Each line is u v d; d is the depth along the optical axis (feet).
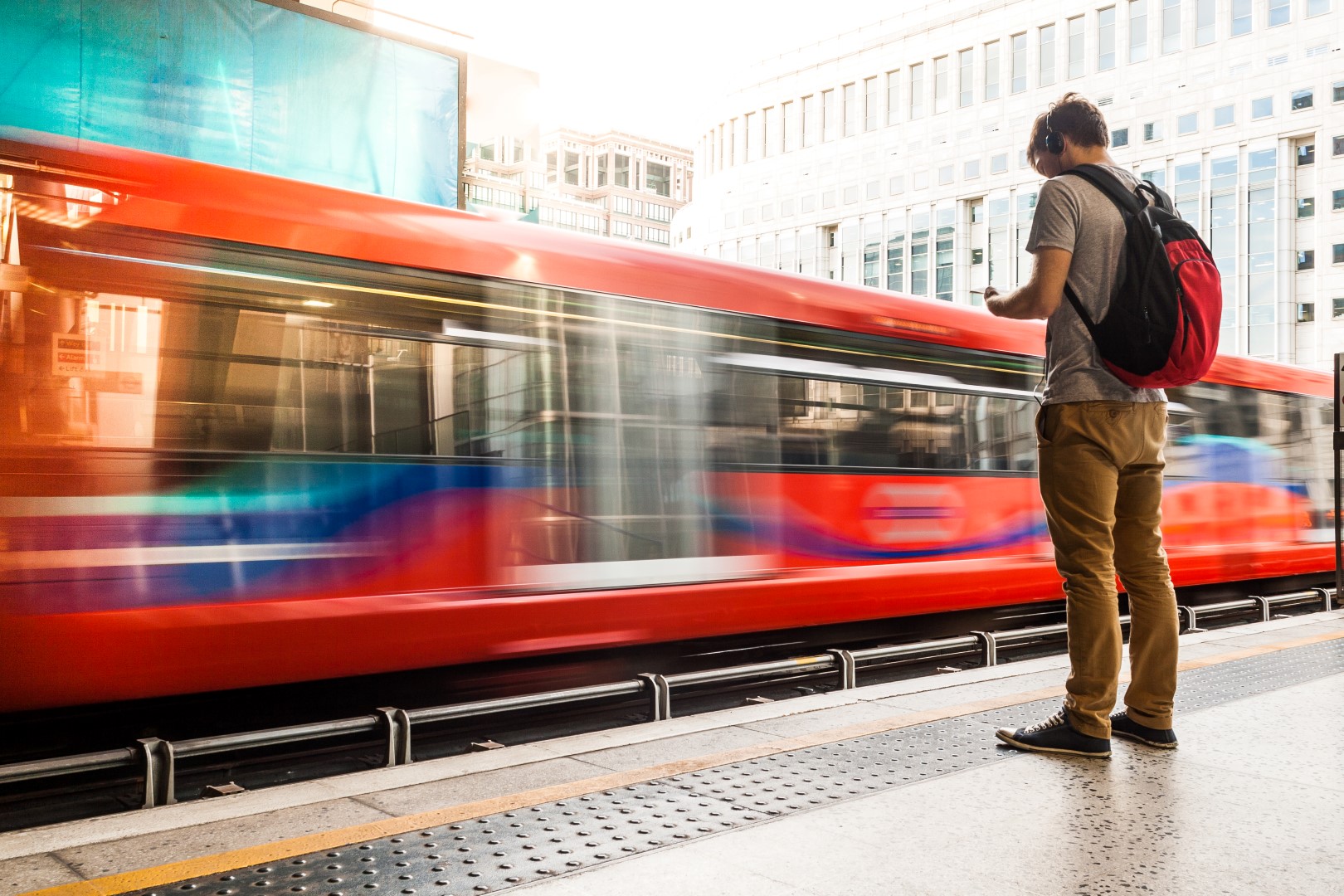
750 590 21.72
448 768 11.89
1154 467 12.26
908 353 25.79
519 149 427.74
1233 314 164.96
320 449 16.19
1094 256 11.59
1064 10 182.29
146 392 14.61
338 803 10.41
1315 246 157.38
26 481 13.58
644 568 20.06
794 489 22.86
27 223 13.89
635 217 533.14
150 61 35.73
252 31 38.27
